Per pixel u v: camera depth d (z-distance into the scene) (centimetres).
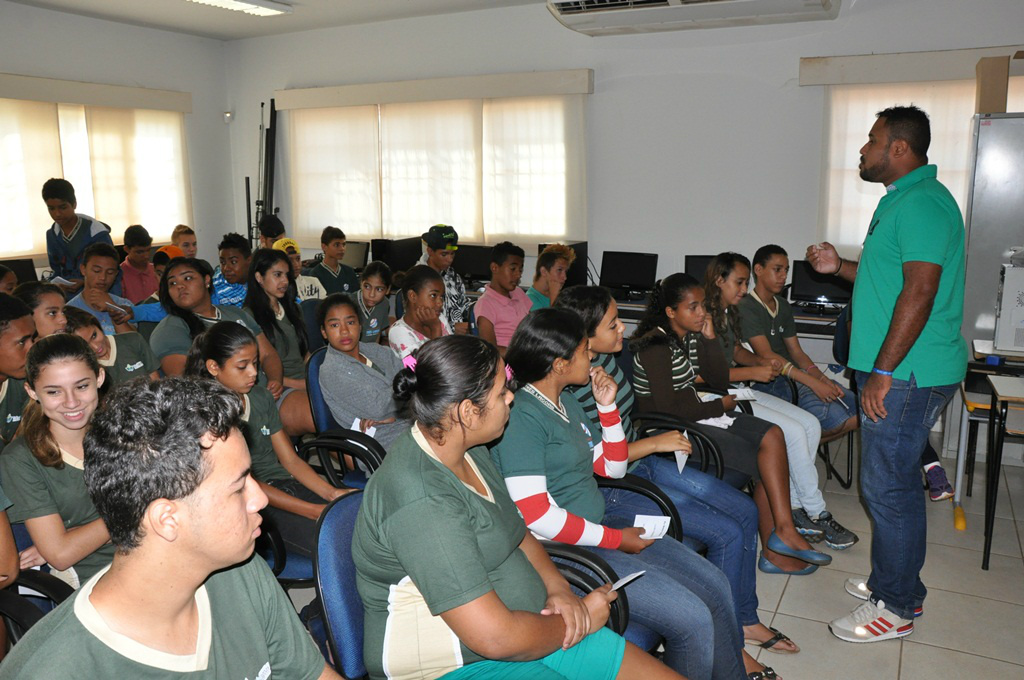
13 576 165
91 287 364
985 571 295
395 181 699
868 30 509
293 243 512
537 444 183
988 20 478
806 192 547
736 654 196
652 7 497
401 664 143
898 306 228
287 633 111
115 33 672
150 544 86
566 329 184
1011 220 386
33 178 625
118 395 89
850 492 372
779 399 327
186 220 750
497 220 655
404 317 335
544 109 620
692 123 575
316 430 282
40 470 174
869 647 246
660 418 262
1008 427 334
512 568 151
